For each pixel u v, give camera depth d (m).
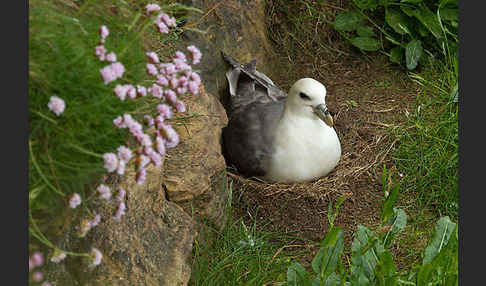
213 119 4.16
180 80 3.16
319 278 3.53
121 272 3.10
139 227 3.28
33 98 2.78
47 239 2.86
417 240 4.46
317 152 4.74
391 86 5.91
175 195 3.70
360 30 6.16
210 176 3.93
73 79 2.86
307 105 4.70
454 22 5.84
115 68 2.71
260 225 4.50
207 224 3.99
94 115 2.88
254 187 4.71
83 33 3.08
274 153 4.75
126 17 3.67
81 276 2.97
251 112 5.02
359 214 4.66
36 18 2.88
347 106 5.61
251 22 5.67
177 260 3.37
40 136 2.80
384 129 5.37
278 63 6.05
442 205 4.76
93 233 3.07
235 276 3.88
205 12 5.06
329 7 6.31
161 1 4.46
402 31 5.98
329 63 6.19
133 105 3.15
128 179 3.25
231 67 5.26
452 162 4.90
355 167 5.03
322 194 4.72
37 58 2.82
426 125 5.32
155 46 4.17
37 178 2.76
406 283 3.47
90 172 2.92
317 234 4.47
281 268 3.98
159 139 2.81
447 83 5.76
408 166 5.04
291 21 6.21
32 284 2.72
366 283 3.48
